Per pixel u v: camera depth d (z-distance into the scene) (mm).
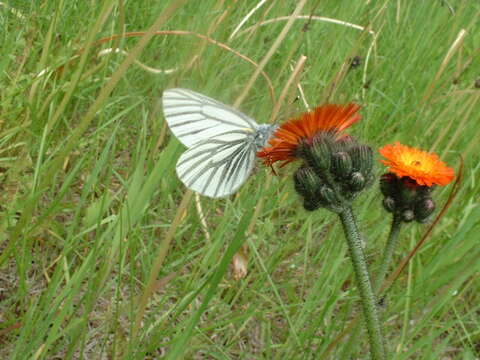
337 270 369
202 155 337
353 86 450
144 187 326
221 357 334
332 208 300
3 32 401
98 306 344
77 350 330
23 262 324
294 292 364
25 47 397
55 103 376
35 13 417
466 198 392
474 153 421
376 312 301
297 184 302
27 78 385
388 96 454
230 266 368
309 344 332
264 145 344
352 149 300
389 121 426
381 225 379
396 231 310
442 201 395
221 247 373
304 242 389
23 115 380
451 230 394
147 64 422
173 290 345
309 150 300
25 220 318
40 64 372
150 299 350
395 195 308
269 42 454
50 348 326
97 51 413
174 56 423
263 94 424
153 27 310
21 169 355
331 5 499
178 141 332
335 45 442
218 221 382
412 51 477
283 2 448
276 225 390
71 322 316
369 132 429
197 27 420
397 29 504
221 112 339
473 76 477
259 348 351
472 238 355
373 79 449
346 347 325
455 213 395
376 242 388
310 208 303
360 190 300
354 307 368
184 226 375
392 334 359
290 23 353
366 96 435
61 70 398
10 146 361
